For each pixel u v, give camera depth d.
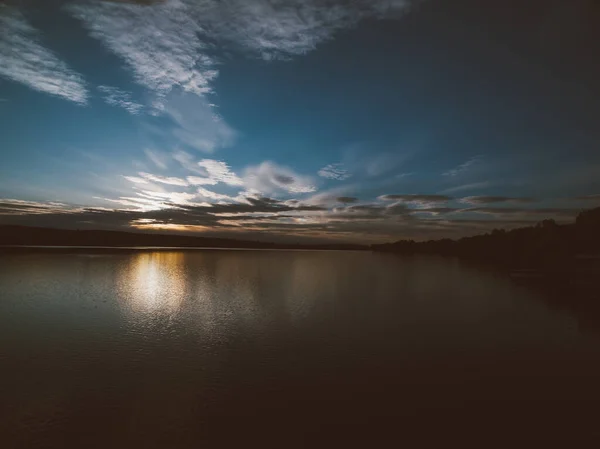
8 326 13.12
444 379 8.62
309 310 16.97
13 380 8.20
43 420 6.38
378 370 9.17
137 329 12.92
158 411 6.78
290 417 6.62
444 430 6.23
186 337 12.00
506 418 6.70
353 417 6.66
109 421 6.38
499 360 10.07
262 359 9.90
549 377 8.83
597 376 8.93
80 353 10.17
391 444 5.76
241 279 29.94
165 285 24.86
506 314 16.52
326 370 9.12
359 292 23.47
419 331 13.28
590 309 17.78
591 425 6.46
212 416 6.62
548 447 5.74
